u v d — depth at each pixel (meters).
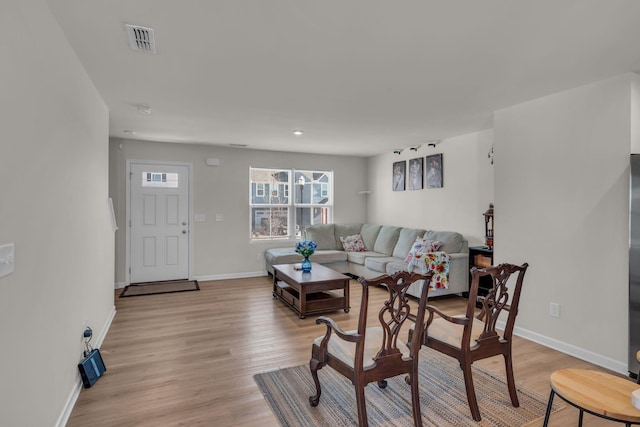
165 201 5.82
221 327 3.79
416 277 2.02
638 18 1.92
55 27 1.94
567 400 1.56
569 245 3.11
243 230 6.33
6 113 1.39
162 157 5.77
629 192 2.70
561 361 2.98
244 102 3.50
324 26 2.03
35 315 1.69
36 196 1.69
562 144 3.15
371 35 2.13
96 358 2.71
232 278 6.24
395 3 1.78
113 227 4.01
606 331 2.86
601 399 1.53
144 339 3.44
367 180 7.35
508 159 3.62
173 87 3.06
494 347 2.27
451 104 3.55
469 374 2.17
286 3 1.79
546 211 3.28
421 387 2.57
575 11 1.85
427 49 2.32
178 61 2.51
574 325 3.07
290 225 6.79
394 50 2.34
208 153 6.07
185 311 4.34
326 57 2.45
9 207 1.42
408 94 3.23
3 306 1.38
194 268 6.01
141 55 2.41
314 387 2.57
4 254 1.37
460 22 1.97
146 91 3.17
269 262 6.15
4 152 1.38
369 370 1.96
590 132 2.96
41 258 1.77
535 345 3.30
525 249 3.46
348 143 5.75
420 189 5.94
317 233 6.63
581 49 2.31
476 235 4.93
